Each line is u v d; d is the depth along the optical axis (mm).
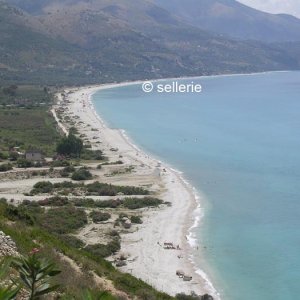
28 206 81312
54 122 182250
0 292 8211
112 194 92875
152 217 80562
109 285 29641
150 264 61562
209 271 61125
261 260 64938
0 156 120438
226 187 101750
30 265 10273
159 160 128875
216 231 75312
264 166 120312
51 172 109312
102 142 151000
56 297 21484
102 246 64375
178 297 50938
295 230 75938
